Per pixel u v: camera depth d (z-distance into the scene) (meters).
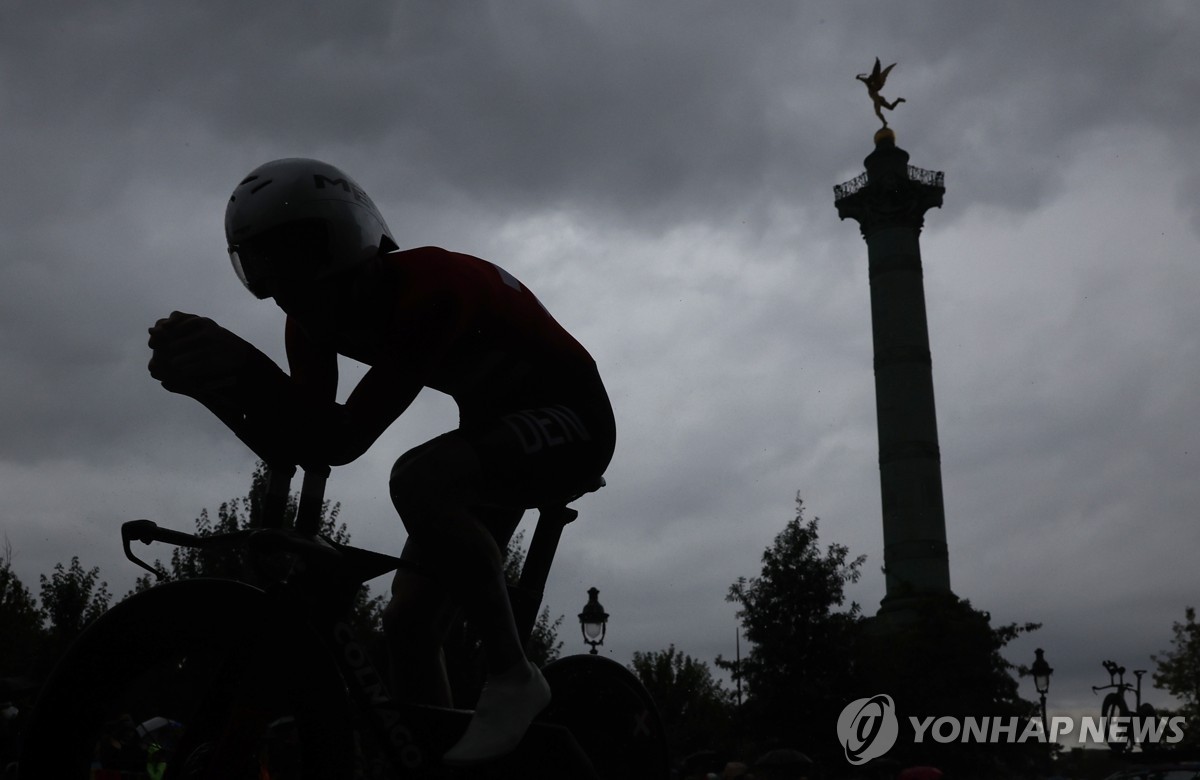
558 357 2.05
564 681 2.30
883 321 53.09
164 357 1.72
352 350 2.02
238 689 1.69
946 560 49.00
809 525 20.69
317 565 1.74
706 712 27.08
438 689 2.15
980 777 22.25
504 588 1.87
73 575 12.47
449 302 1.86
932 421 51.34
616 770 2.30
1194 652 33.50
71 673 1.61
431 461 1.83
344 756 1.70
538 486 1.96
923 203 54.88
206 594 1.67
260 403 1.72
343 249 1.81
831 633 19.77
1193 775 11.83
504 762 1.89
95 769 2.15
